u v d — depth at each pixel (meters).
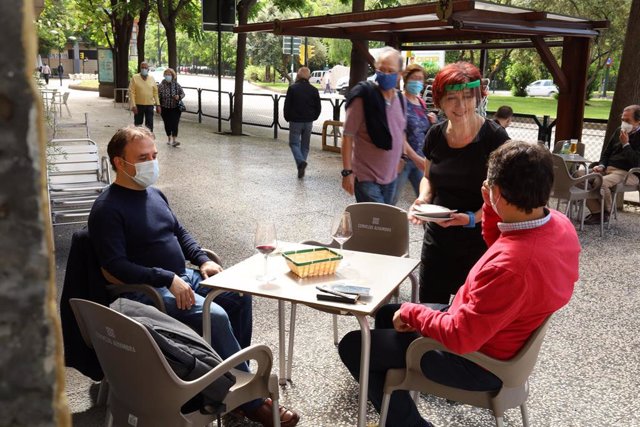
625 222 7.93
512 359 2.39
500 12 7.35
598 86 43.22
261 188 9.33
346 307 2.64
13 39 0.47
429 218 3.24
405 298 4.96
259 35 56.62
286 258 3.14
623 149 7.61
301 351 4.07
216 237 6.67
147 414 2.34
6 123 0.48
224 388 2.46
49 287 0.51
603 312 4.89
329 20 8.72
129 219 3.29
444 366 2.50
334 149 13.51
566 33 8.16
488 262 2.24
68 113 20.20
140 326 2.18
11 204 0.49
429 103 10.17
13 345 0.50
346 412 3.36
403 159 5.41
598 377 3.82
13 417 0.51
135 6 20.83
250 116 21.86
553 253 2.19
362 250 4.09
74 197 6.30
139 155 3.27
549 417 3.36
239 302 3.53
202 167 11.09
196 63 86.88
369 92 4.57
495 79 46.59
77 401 3.41
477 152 3.36
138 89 14.21
